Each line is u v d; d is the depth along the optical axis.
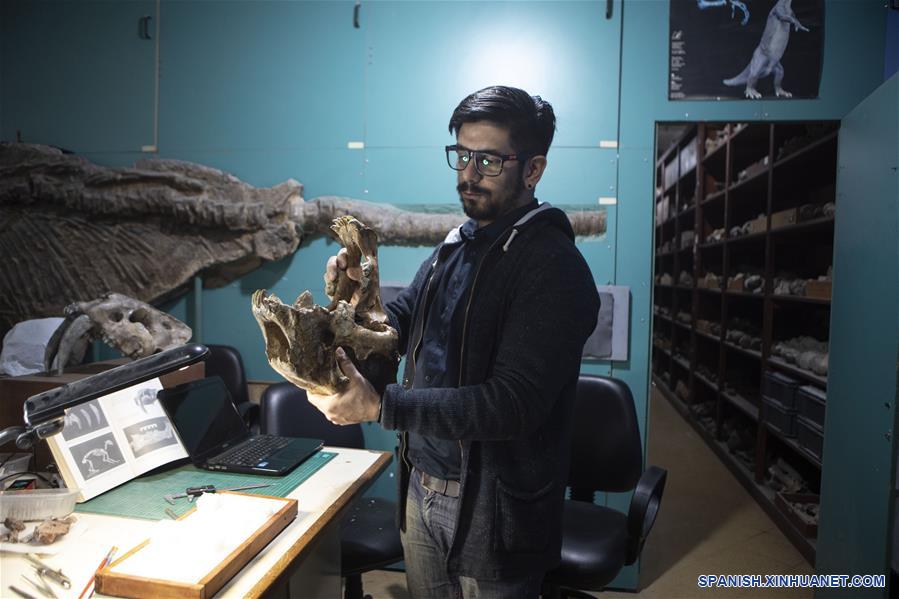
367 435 2.38
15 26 2.54
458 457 1.06
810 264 3.30
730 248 4.13
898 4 2.00
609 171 2.22
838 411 1.98
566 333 0.93
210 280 2.47
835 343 2.03
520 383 0.90
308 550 0.97
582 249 2.25
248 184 2.40
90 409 1.20
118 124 2.49
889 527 1.62
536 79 2.24
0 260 2.47
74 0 2.50
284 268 2.43
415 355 1.18
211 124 2.44
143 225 2.44
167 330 1.73
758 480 3.11
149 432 1.28
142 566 0.81
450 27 2.29
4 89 2.55
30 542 0.91
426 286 1.20
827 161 2.89
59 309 2.44
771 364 3.08
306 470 1.31
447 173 2.31
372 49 2.34
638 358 2.23
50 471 1.29
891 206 1.64
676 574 2.30
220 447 1.39
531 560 1.01
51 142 2.54
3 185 2.44
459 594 1.15
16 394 1.43
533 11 2.24
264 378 2.46
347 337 0.97
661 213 6.20
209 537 0.90
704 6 2.16
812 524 2.44
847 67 2.10
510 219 1.07
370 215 2.30
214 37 2.43
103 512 1.05
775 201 3.53
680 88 2.18
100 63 2.49
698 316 4.70
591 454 1.88
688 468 3.52
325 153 2.38
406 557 1.21
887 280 1.65
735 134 3.67
